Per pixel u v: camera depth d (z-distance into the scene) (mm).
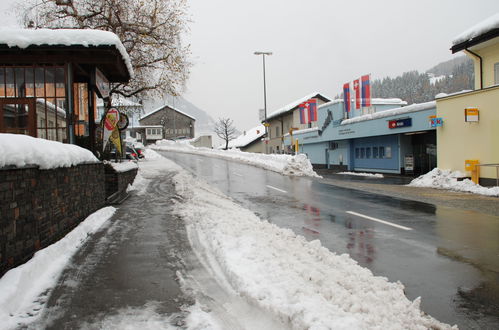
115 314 3887
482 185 16172
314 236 7625
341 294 3887
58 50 10180
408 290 4656
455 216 9750
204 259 5809
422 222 8977
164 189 14672
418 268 5516
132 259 5797
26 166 4867
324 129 37250
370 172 31469
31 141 5293
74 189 7262
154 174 21266
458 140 17547
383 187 17312
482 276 5148
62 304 4117
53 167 5895
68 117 10367
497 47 18438
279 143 57188
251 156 35844
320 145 40562
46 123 10406
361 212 10492
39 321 3705
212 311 3980
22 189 4797
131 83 20953
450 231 7980
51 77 10445
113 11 19609
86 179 8234
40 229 5418
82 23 19172
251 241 6109
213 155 46406
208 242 6633
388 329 3172
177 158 41875
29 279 4492
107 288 4605
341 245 6883
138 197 12500
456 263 5746
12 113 10398
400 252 6383
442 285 4820
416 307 3975
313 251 5793
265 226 7500
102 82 12609
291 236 6848
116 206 10711
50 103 10438
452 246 6746
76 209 7375
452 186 16375
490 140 15883
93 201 8914
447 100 18094
